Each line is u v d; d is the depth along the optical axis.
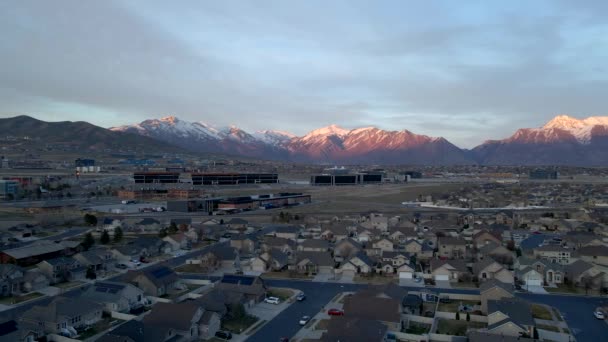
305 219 159.12
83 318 62.19
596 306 72.25
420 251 105.69
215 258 95.69
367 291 70.94
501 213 161.00
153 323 58.12
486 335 53.41
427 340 57.06
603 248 99.94
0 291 74.12
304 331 61.06
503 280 84.38
